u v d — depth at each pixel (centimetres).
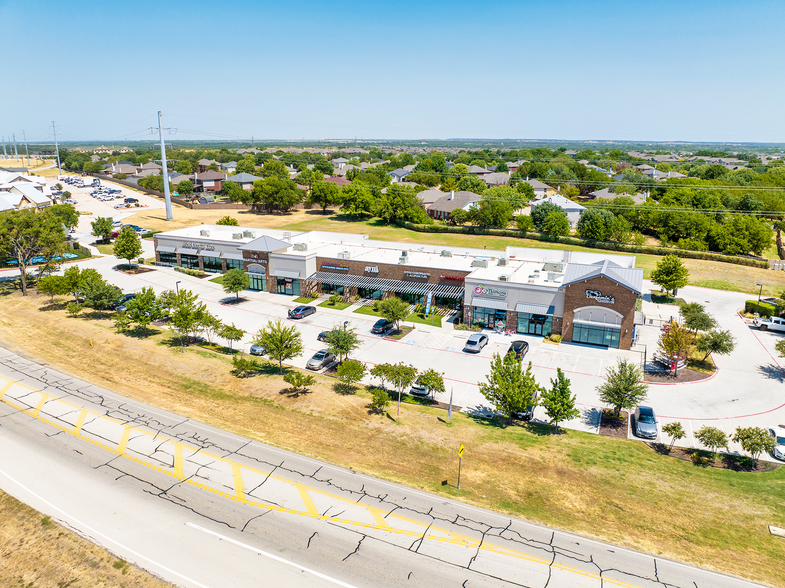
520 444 4184
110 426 4347
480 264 7731
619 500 3484
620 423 4712
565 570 2848
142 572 2795
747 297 8562
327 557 2917
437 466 3869
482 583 2748
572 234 12850
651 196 15950
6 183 18338
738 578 2816
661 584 2761
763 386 5428
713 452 4197
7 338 6400
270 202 16375
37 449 3969
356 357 6078
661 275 8256
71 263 10388
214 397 4947
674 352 5703
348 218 15712
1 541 3022
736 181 16588
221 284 8875
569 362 6003
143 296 6462
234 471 3734
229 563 2861
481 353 6241
